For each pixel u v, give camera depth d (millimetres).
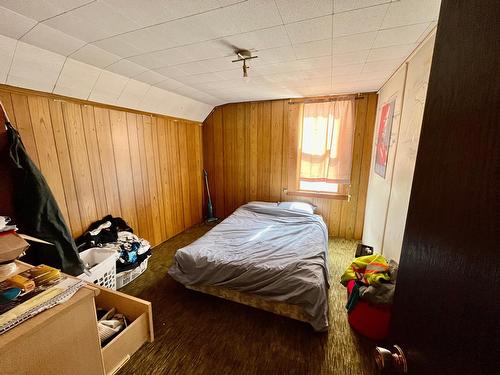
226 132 3727
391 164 1955
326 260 1938
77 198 2092
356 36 1445
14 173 1465
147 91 2531
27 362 739
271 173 3576
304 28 1354
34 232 1485
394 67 1962
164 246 3094
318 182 3309
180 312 1809
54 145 1885
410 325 587
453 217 437
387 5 1135
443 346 429
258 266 1721
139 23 1285
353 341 1533
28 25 1271
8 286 866
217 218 4102
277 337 1568
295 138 3291
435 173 526
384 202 2105
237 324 1685
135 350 1420
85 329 916
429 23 1276
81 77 1900
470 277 373
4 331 693
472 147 397
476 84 397
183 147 3469
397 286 712
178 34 1414
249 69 2070
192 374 1316
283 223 2701
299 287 1563
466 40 443
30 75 1617
